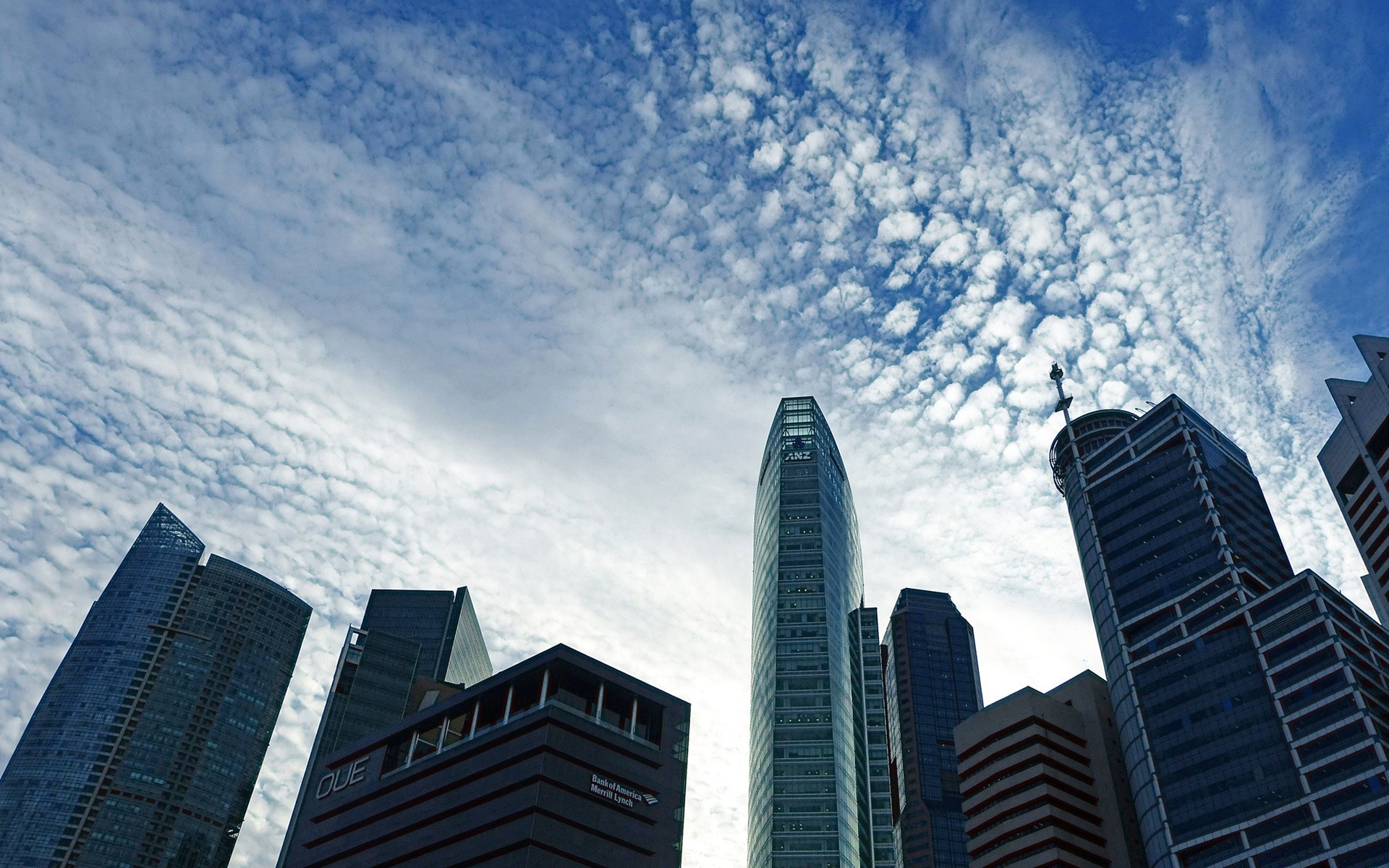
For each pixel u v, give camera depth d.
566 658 145.62
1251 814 176.25
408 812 142.25
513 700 146.25
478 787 136.00
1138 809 198.75
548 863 124.94
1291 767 175.62
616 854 130.50
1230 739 186.75
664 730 146.25
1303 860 166.12
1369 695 176.00
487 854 128.12
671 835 136.25
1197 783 186.88
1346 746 170.38
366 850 144.12
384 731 158.88
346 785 156.25
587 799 132.12
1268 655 190.25
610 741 138.88
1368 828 160.62
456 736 149.25
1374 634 194.62
